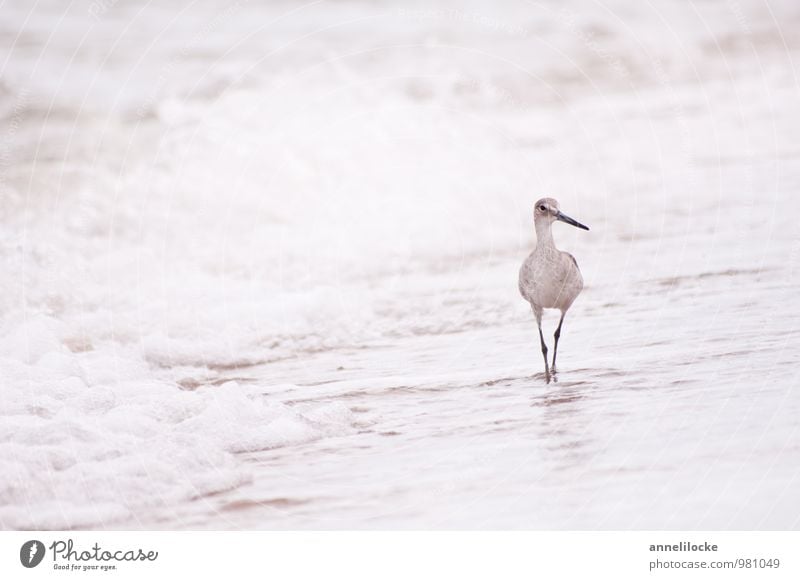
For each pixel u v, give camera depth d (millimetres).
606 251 19484
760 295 16109
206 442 10938
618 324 15484
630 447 10875
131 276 19312
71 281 18922
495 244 21531
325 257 20578
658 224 20688
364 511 9750
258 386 14023
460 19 32438
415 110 27234
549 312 16688
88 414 11781
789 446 10656
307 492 10148
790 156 24328
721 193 22156
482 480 10312
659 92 29578
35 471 10125
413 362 14883
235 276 19547
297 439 11461
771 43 32656
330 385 13891
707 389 12352
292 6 31266
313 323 17203
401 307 17797
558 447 10984
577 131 26750
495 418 11992
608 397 12398
